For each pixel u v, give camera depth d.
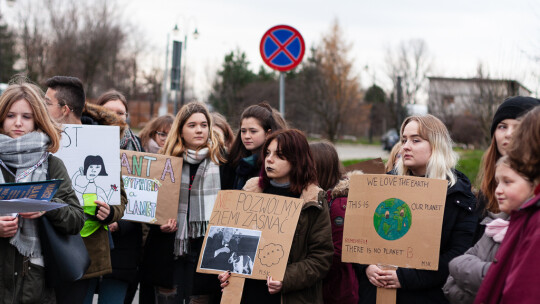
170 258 5.08
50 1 41.19
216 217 3.93
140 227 5.19
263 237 3.77
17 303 3.50
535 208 2.60
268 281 3.64
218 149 5.35
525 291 2.47
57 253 3.58
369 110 61.84
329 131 46.97
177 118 5.28
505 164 2.81
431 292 3.73
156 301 5.21
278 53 8.51
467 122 31.31
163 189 5.07
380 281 3.75
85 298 4.60
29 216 3.47
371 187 3.78
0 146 3.53
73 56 41.66
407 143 3.96
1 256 3.46
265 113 5.25
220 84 57.28
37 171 3.61
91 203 4.30
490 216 3.46
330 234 3.82
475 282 2.98
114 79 45.22
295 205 3.80
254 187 4.16
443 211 3.62
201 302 4.89
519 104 3.43
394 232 3.68
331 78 46.19
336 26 46.00
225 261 3.78
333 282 4.32
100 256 4.33
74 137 4.39
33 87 3.74
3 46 40.72
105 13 43.00
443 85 31.70
